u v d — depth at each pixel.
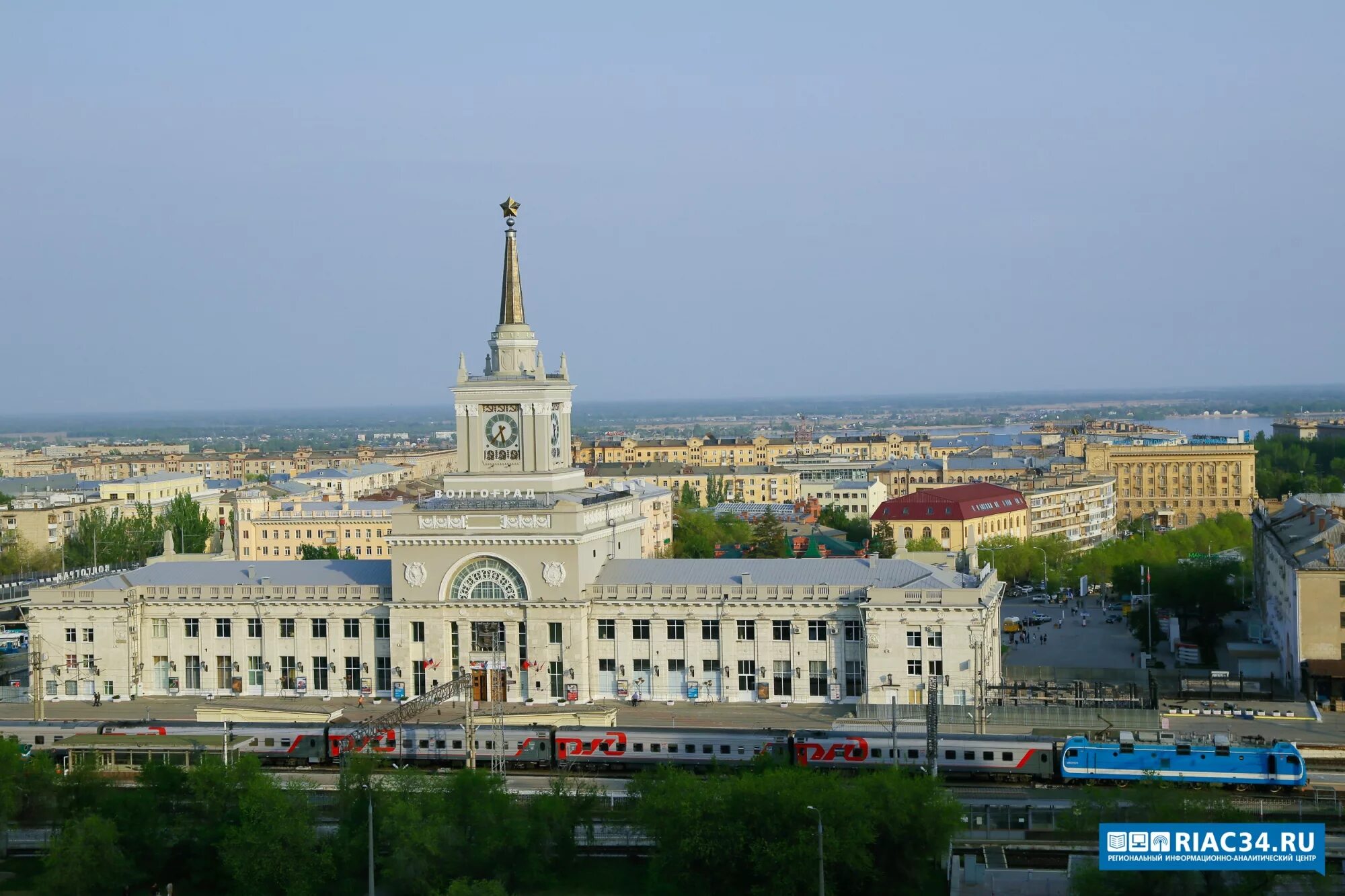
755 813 141.88
